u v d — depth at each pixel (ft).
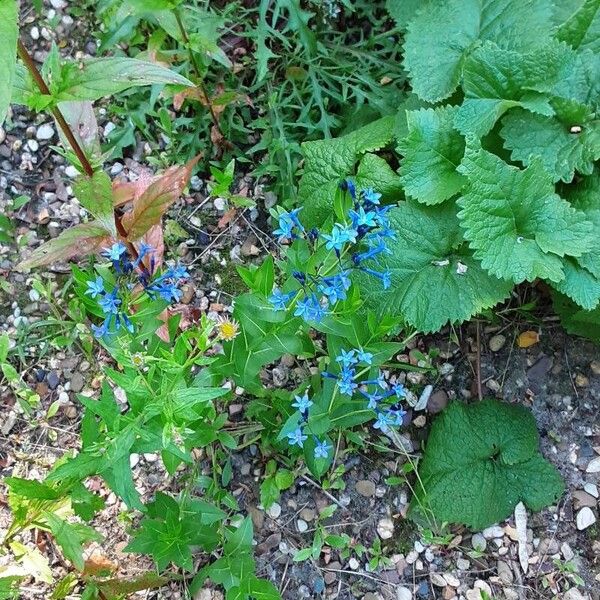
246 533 1.36
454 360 1.67
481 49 1.43
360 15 1.78
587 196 1.49
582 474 1.61
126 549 1.26
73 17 1.79
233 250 1.72
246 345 1.25
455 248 1.51
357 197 1.15
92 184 1.14
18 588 1.37
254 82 1.75
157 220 1.25
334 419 1.35
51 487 1.20
